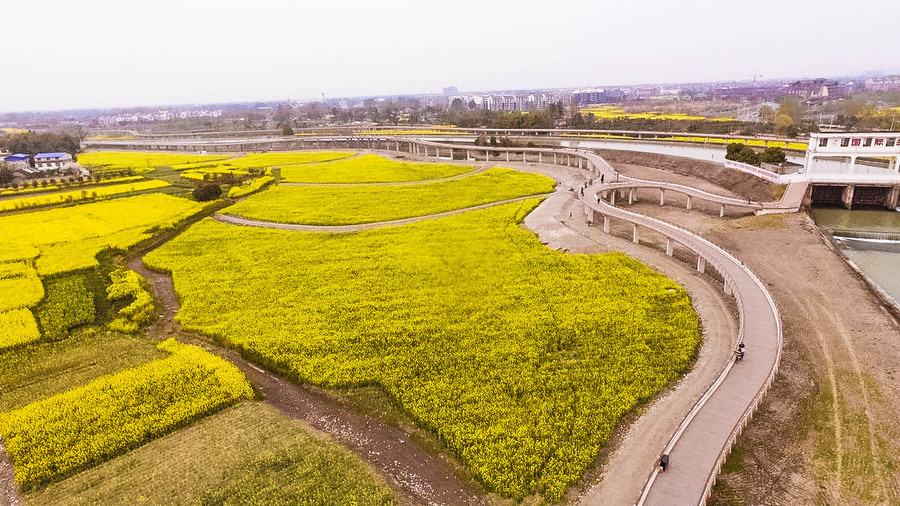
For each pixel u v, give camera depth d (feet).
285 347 134.72
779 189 254.47
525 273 175.11
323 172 379.76
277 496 89.04
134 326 151.33
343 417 110.83
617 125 559.38
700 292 156.66
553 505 84.84
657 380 113.80
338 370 124.16
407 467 96.17
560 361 123.85
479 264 184.34
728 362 115.34
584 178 320.50
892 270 180.96
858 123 447.42
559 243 207.62
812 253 184.03
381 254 198.80
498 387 114.21
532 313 146.72
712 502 84.38
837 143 257.75
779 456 93.71
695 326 135.95
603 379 115.55
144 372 125.70
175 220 252.62
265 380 125.18
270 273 184.55
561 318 143.02
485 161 413.39
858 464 91.15
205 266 193.77
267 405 115.03
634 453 94.38
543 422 102.17
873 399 107.55
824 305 147.95
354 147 562.25
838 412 104.17
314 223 244.42
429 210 259.19
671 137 472.44
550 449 95.71
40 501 90.58
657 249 195.83
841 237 215.72
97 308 166.40
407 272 179.42
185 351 134.72
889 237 211.61
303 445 101.50
